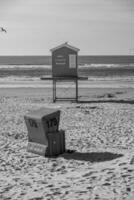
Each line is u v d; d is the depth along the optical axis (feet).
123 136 42.88
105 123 53.88
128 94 108.99
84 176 26.55
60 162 31.83
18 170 29.55
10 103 84.79
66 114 64.64
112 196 21.66
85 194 22.43
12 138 43.27
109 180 24.79
